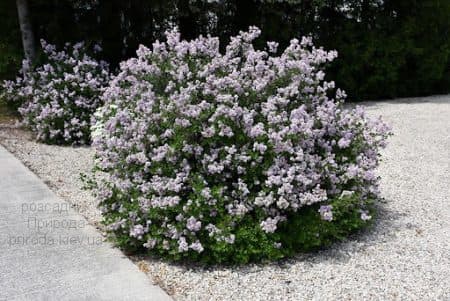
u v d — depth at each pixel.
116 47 9.38
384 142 4.34
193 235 3.51
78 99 7.05
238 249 3.54
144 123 3.91
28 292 3.23
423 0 10.97
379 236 4.09
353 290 3.29
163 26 9.67
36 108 7.10
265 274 3.49
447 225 4.32
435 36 11.27
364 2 10.58
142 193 3.79
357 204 4.05
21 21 8.34
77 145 6.97
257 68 4.23
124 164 3.95
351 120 4.32
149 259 3.70
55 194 4.96
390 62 10.66
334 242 3.97
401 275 3.49
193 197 3.62
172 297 3.19
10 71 8.46
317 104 4.34
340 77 10.48
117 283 3.33
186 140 3.75
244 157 3.66
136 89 4.42
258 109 4.09
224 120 3.71
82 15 9.07
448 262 3.68
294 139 3.82
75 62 7.45
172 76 4.43
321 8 10.02
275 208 3.68
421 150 6.77
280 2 9.41
